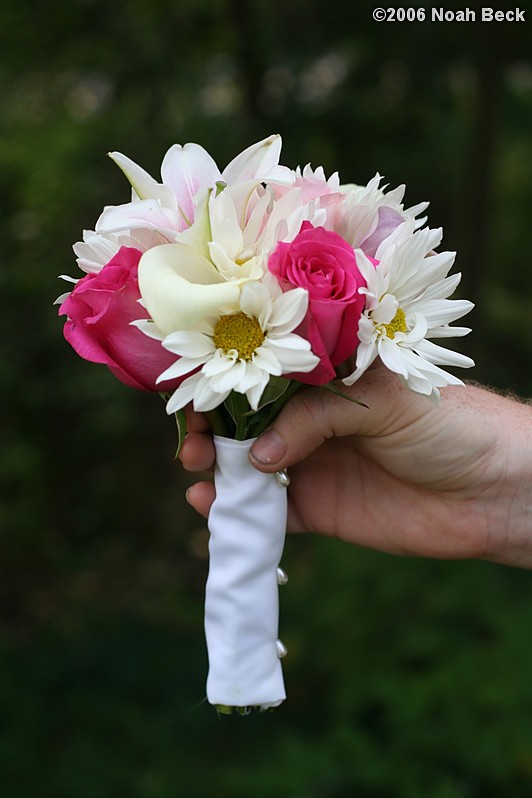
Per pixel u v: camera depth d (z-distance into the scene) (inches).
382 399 52.9
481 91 185.8
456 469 57.6
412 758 101.0
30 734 126.1
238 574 50.0
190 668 145.7
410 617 121.0
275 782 102.1
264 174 47.0
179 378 45.9
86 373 198.8
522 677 103.2
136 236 47.0
